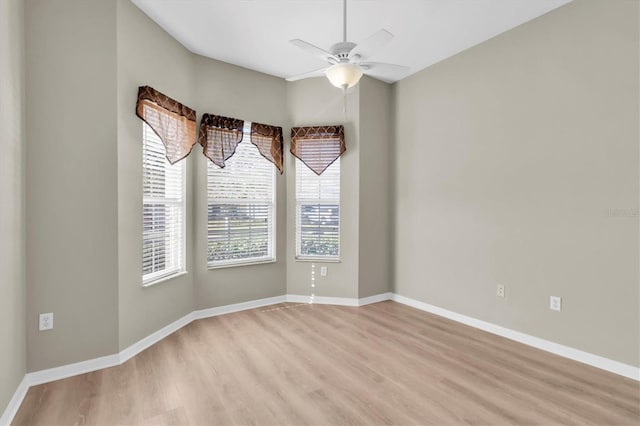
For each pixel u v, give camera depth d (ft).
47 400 6.57
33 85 7.13
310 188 13.46
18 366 6.63
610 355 7.84
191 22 9.50
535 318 9.25
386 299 13.78
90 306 7.80
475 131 10.75
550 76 8.88
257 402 6.53
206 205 11.62
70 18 7.54
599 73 7.98
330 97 13.10
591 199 8.16
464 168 11.10
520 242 9.59
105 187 7.97
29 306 7.11
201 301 11.57
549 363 8.23
